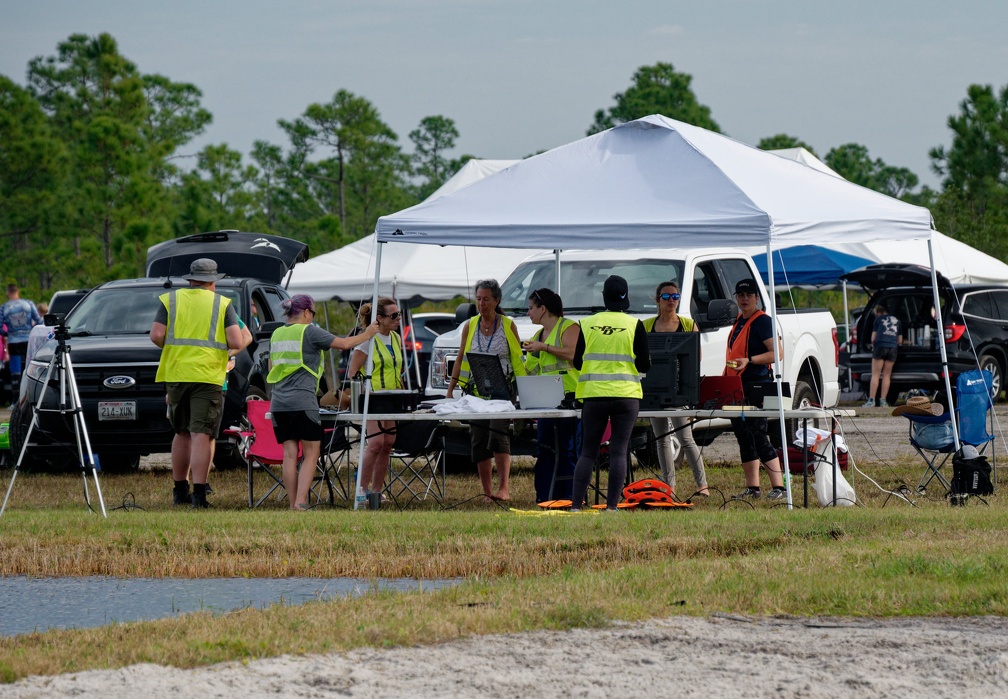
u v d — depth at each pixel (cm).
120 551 3169
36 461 5478
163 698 1819
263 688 1869
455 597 2516
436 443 4378
